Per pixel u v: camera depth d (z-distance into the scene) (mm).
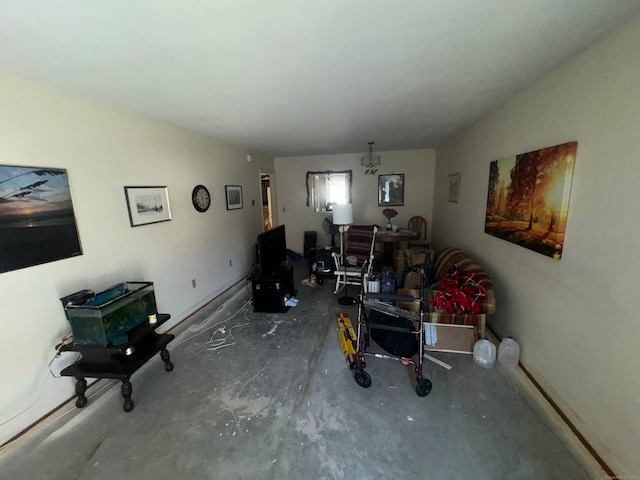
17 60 1471
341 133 3625
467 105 2498
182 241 3209
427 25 1240
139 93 2018
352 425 1737
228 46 1387
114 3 1029
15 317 1701
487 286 2414
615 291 1348
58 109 1904
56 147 1896
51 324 1883
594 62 1442
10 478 1470
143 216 2633
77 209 2041
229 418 1819
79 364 1932
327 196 5891
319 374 2234
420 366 1996
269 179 5965
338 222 4141
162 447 1626
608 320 1392
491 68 1733
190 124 2998
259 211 5328
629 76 1246
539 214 1887
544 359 1918
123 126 2410
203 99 2186
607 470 1396
